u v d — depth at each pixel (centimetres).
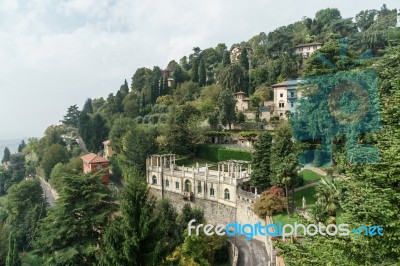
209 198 6028
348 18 12356
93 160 8519
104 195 3925
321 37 12319
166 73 16975
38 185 7900
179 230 4309
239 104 10762
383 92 2230
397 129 1764
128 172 2889
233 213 5531
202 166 7756
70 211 3812
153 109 12838
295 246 1730
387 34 9669
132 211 2522
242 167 6819
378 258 1528
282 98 9219
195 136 8612
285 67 10794
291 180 4172
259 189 5291
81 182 3988
